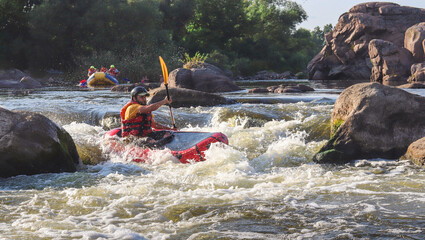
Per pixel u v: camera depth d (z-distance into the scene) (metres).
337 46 42.47
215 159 6.67
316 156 6.87
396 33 39.06
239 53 64.81
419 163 6.26
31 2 47.62
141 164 6.82
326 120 9.02
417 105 6.97
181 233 3.64
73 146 7.04
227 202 4.50
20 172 6.11
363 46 40.22
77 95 18.92
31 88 27.36
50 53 45.25
